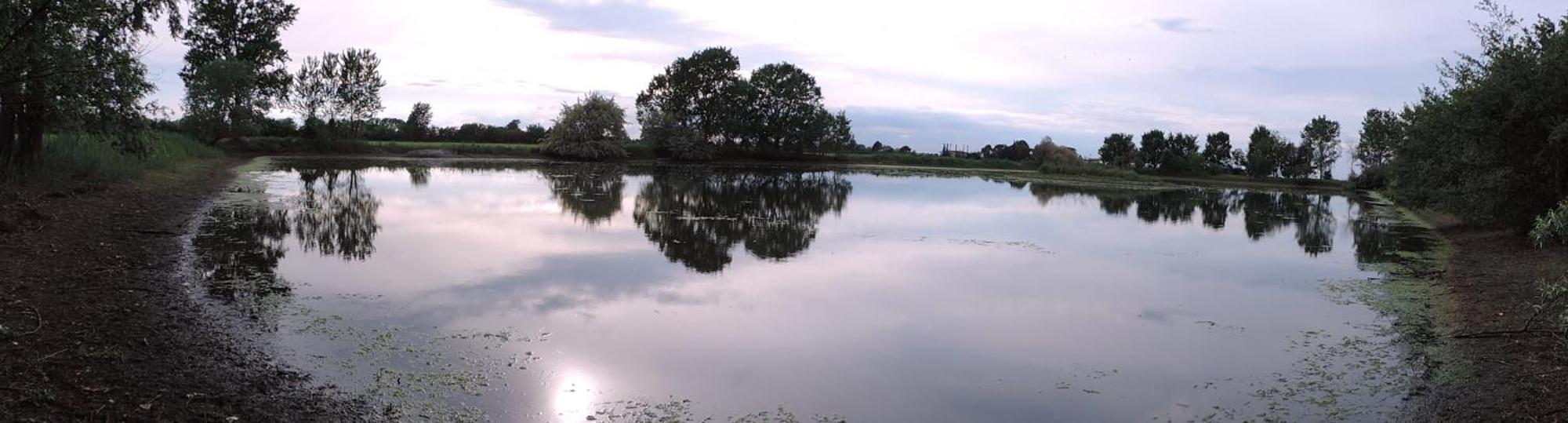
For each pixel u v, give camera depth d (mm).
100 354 6281
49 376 5668
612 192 26703
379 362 6785
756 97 63719
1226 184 50469
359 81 50625
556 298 9609
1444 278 11719
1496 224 15758
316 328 7707
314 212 17750
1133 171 57375
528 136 66438
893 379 6988
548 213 19281
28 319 7016
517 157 55625
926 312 9531
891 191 31031
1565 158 13891
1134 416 6168
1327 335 8539
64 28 13094
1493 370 6738
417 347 7293
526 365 6941
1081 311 9820
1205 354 7883
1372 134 46281
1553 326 7797
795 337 8227
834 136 66438
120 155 20344
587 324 8438
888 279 11547
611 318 8766
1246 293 11055
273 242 13078
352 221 16312
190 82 42688
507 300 9406
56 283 8555
